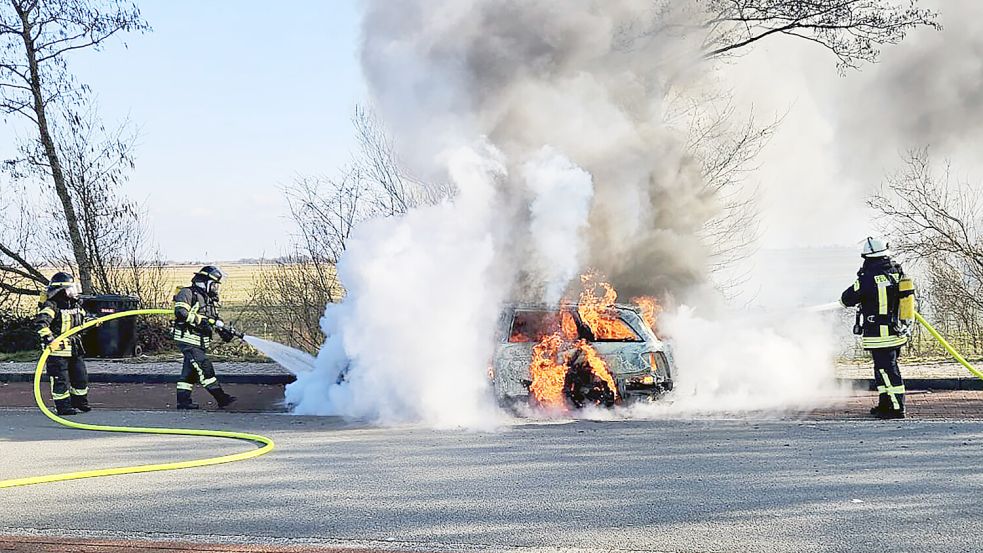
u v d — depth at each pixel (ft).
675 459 26.96
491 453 28.53
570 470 25.63
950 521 19.54
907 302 35.94
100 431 35.22
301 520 20.59
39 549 18.29
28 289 71.51
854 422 34.42
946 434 31.04
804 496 21.99
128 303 64.69
